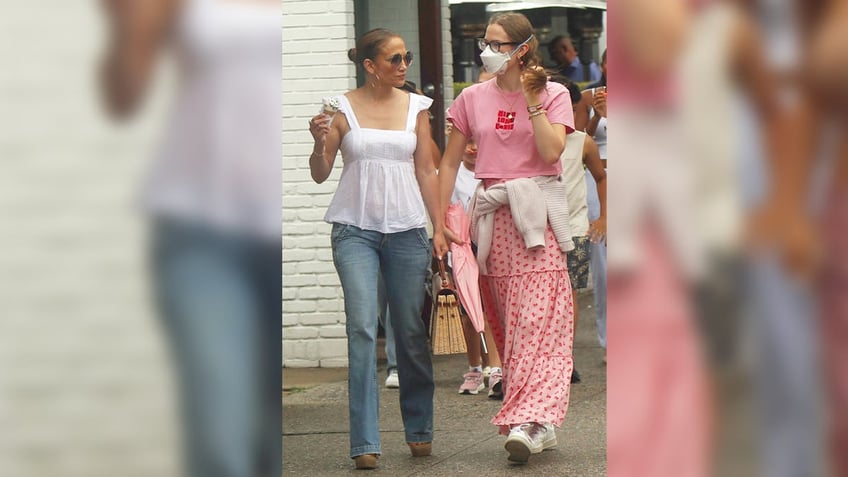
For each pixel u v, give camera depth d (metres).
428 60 10.13
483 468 5.81
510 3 12.07
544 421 5.65
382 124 5.83
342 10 8.62
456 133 6.00
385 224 5.74
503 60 5.68
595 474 5.60
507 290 5.79
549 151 5.64
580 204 7.53
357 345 5.79
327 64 8.64
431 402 6.11
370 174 5.76
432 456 6.13
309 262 8.75
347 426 6.95
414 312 5.91
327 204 8.70
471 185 7.66
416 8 10.12
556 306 5.74
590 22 13.99
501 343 6.04
